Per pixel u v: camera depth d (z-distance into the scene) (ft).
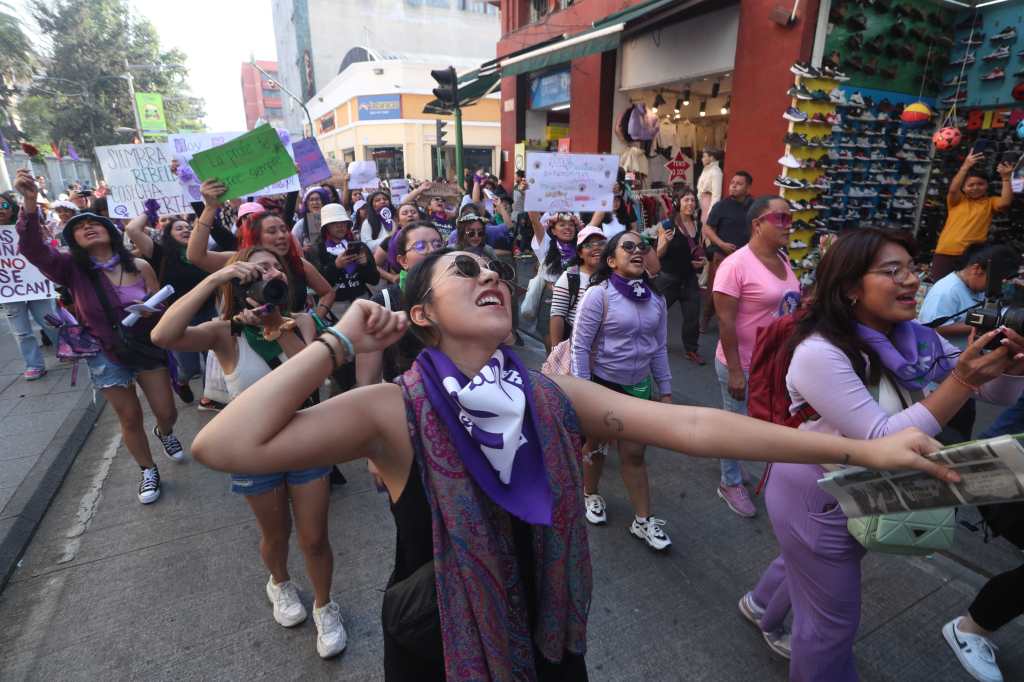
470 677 3.28
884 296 5.00
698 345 20.63
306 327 7.77
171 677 7.56
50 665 7.80
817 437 3.49
